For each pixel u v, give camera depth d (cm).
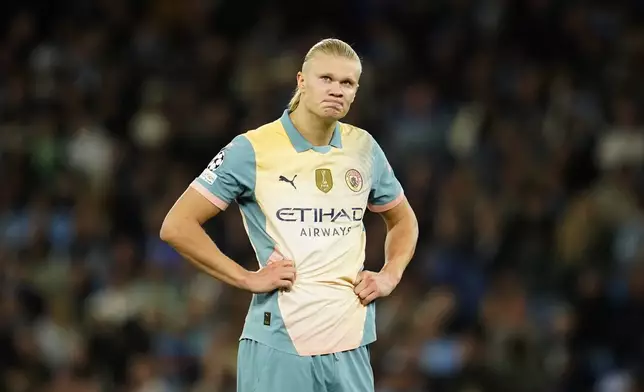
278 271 1752
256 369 1773
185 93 5122
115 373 3834
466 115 4844
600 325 3859
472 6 5375
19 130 4959
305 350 1755
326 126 1789
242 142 1784
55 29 5562
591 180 4525
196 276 4122
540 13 5203
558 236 4194
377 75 5066
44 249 4359
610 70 5059
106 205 4575
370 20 5441
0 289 4062
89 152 4872
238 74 5212
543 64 5128
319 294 1759
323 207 1775
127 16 5600
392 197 1895
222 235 4141
